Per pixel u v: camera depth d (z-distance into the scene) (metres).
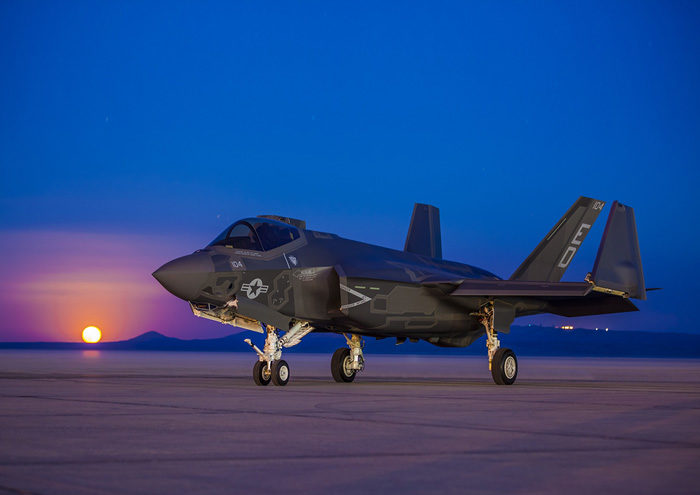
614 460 5.59
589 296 18.50
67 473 5.01
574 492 4.52
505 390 13.91
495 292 16.48
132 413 8.73
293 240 15.99
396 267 17.16
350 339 17.56
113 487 4.58
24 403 10.06
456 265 20.41
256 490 4.52
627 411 9.34
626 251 16.97
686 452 5.98
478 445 6.27
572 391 13.83
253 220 15.71
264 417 8.34
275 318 15.12
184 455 5.72
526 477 4.94
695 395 12.73
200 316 15.39
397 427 7.45
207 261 14.30
